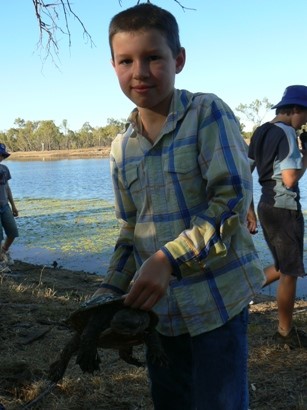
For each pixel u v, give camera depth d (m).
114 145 2.53
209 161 2.23
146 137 2.41
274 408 3.75
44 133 113.94
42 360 4.53
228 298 2.27
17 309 6.02
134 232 2.50
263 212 4.80
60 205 20.61
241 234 2.33
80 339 2.22
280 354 4.66
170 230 2.33
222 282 2.27
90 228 14.40
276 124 4.77
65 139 113.81
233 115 2.35
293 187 4.65
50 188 29.33
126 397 3.90
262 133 4.88
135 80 2.21
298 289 7.83
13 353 4.66
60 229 14.49
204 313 2.27
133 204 2.55
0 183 9.36
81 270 9.94
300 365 4.42
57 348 4.83
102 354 4.71
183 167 2.28
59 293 7.25
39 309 6.05
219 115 2.27
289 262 4.68
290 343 4.76
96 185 29.92
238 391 2.28
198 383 2.30
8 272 8.95
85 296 7.05
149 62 2.20
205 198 2.30
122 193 2.54
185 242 2.07
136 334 2.11
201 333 2.28
